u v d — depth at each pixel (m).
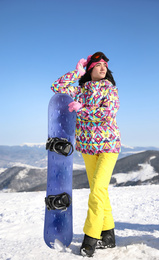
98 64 2.47
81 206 5.53
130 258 2.11
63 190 2.27
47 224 2.29
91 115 2.26
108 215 2.40
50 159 2.30
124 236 2.87
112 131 2.33
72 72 2.56
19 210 4.81
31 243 2.61
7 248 2.49
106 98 2.33
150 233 2.97
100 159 2.33
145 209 5.00
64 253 2.21
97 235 2.15
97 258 2.10
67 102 2.35
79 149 2.48
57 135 2.32
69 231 2.29
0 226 3.58
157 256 2.13
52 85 2.58
